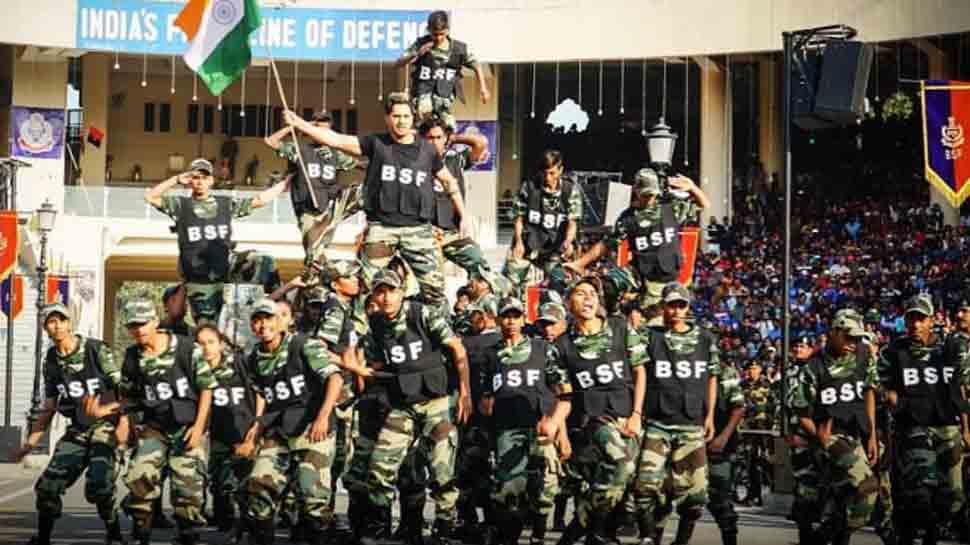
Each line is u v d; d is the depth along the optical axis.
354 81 58.34
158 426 16.50
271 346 16.55
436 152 16.92
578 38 50.75
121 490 27.27
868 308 38.84
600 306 16.95
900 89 51.03
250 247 46.56
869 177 50.66
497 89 52.47
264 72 57.91
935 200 45.75
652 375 16.80
